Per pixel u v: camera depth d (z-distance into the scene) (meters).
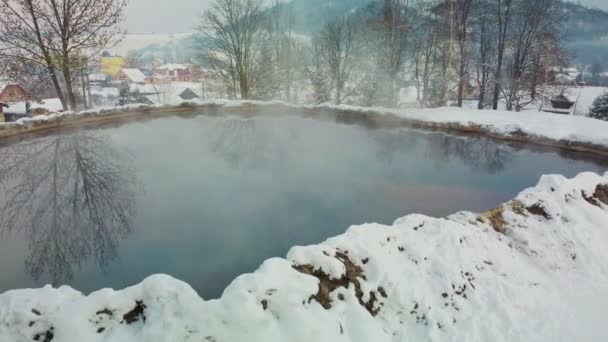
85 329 1.85
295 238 3.63
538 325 2.50
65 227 4.02
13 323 1.87
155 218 4.14
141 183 5.27
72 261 3.34
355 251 2.57
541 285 2.91
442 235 2.99
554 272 3.11
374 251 2.59
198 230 3.82
